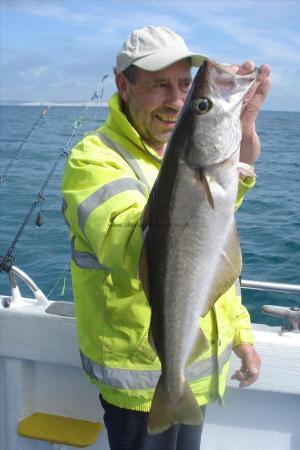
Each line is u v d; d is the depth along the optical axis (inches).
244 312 97.4
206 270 66.1
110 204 69.2
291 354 103.0
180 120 64.4
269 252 267.4
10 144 689.0
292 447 108.2
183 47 84.2
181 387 70.6
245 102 67.5
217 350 84.7
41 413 117.4
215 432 110.6
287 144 923.4
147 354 80.4
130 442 84.2
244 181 74.4
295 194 433.7
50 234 290.2
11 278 117.4
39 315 111.5
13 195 375.6
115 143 83.2
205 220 64.4
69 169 77.4
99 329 82.5
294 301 205.9
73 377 115.3
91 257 80.7
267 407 108.1
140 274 67.1
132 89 85.2
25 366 115.5
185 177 63.7
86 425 113.2
